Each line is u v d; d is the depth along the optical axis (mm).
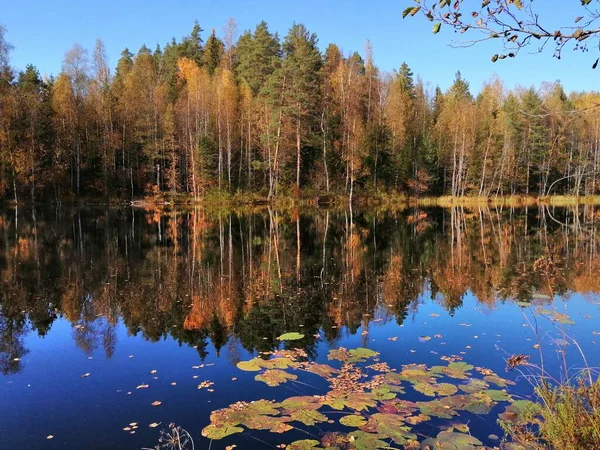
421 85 55906
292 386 5680
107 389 5711
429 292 10812
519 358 4934
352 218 29531
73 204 36688
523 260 14883
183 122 40812
